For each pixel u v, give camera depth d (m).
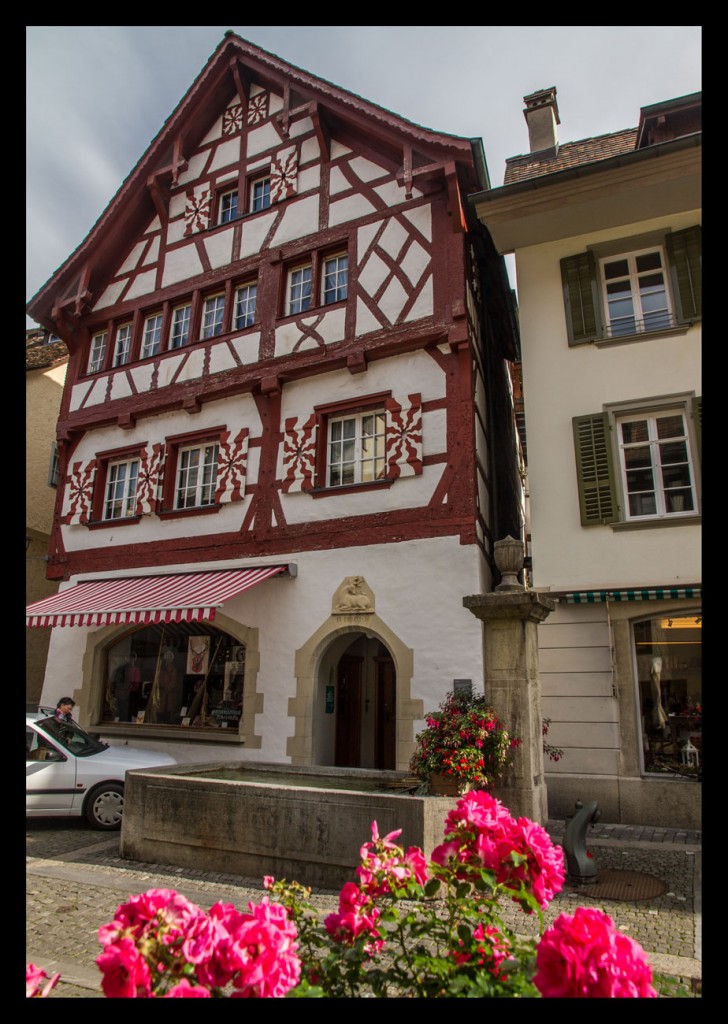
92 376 15.95
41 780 8.74
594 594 10.16
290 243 13.57
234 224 14.61
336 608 11.19
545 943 1.98
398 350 11.70
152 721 13.09
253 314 14.09
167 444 14.30
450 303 11.36
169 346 15.02
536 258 12.07
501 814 2.79
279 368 12.87
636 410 10.85
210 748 11.88
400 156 12.58
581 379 11.26
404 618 10.58
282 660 11.52
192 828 6.79
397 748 10.12
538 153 15.06
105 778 8.80
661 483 10.59
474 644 9.97
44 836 8.37
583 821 6.50
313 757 11.05
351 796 6.02
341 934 2.54
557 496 11.00
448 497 10.74
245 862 6.44
